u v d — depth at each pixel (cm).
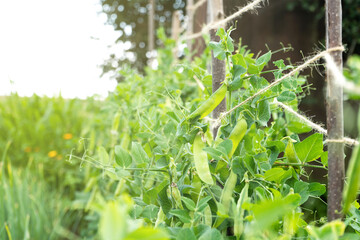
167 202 59
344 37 206
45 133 206
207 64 118
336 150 49
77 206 158
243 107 61
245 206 44
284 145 63
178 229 50
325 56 49
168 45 153
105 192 124
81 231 163
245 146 60
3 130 214
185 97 125
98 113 172
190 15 173
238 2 87
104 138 143
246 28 182
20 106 221
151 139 83
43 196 154
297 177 63
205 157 57
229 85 60
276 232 49
